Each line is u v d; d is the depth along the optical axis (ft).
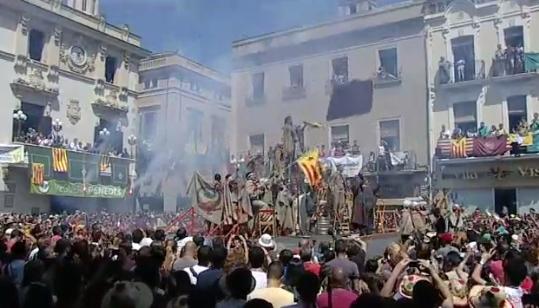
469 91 101.60
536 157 90.89
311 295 16.65
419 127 106.73
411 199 87.56
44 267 20.79
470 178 98.27
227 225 55.57
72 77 123.34
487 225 66.85
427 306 15.39
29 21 113.70
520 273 19.83
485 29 101.24
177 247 30.81
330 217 65.77
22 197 107.34
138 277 17.74
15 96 110.73
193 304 14.44
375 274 22.13
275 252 33.04
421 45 108.27
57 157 110.73
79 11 126.11
